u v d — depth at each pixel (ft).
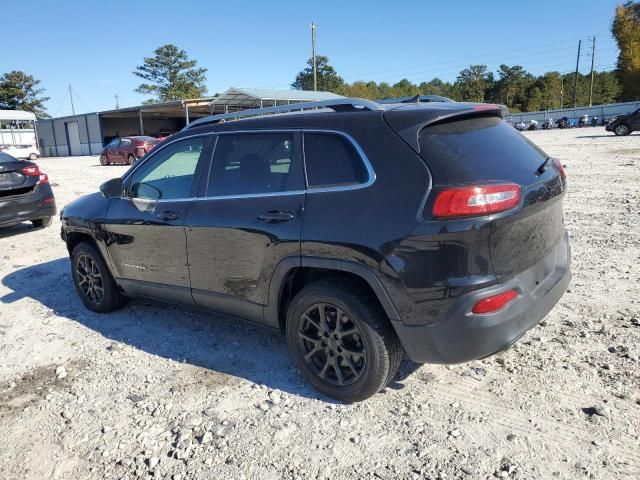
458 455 9.08
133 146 88.84
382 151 9.79
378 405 10.69
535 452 9.03
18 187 27.96
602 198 31.01
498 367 11.84
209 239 12.25
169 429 10.30
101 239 15.33
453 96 399.44
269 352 13.33
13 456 9.77
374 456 9.21
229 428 10.19
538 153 11.16
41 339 14.83
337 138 10.46
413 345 9.59
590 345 12.50
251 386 11.73
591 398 10.43
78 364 13.21
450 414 10.24
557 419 9.86
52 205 29.73
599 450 8.96
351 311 10.07
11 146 157.48
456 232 8.83
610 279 16.84
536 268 10.16
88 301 16.75
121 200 14.92
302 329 11.10
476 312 8.97
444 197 8.89
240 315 12.41
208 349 13.66
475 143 9.83
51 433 10.39
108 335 14.87
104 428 10.39
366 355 10.16
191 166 13.11
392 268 9.34
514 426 9.75
